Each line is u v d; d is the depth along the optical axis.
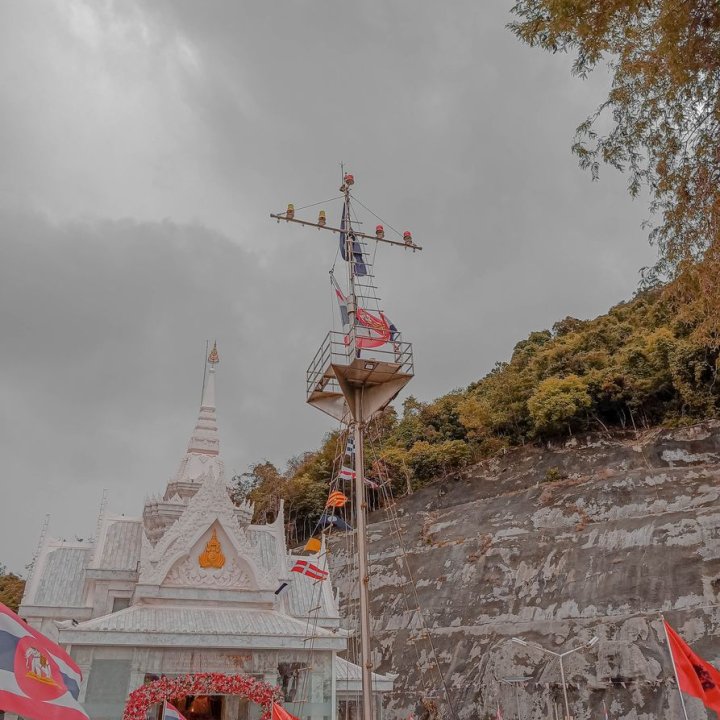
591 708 42.41
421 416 95.06
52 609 38.03
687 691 17.48
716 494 53.22
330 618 40.62
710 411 63.59
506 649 49.78
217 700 34.09
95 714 30.22
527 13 18.59
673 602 45.66
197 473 48.97
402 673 55.62
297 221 25.62
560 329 102.50
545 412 72.19
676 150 18.02
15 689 10.21
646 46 17.77
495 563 59.66
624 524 54.62
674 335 71.06
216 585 37.03
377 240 26.30
